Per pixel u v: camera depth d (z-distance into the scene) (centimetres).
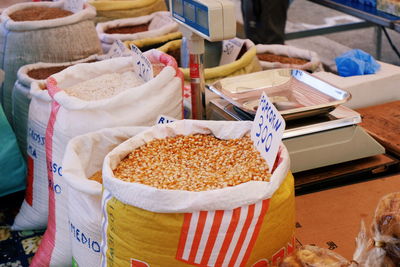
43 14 242
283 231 104
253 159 112
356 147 151
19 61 223
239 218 95
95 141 137
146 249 99
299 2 587
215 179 106
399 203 94
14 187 199
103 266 111
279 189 101
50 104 170
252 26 374
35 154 179
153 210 95
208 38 124
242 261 100
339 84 186
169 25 250
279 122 104
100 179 136
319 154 148
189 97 192
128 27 272
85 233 128
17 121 208
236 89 169
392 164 154
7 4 296
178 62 234
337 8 294
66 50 223
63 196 156
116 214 101
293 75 172
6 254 173
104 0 273
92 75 171
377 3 275
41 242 166
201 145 124
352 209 129
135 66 167
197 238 96
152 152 121
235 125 126
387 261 91
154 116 147
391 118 177
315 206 132
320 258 94
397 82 193
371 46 455
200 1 124
